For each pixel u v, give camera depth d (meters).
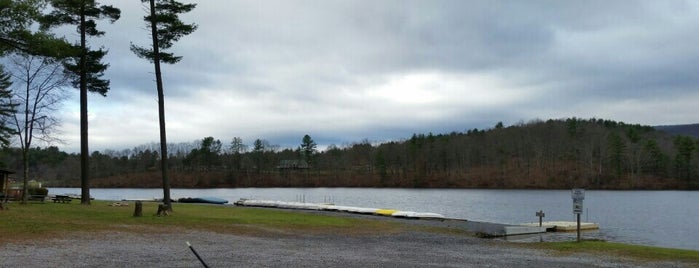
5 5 19.14
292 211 36.75
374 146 166.75
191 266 12.48
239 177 146.88
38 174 140.50
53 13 29.03
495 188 128.12
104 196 82.19
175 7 27.23
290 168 155.00
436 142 155.38
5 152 51.53
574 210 21.16
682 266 15.09
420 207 59.47
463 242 21.00
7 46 20.61
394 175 145.62
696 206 63.06
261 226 23.22
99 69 31.48
